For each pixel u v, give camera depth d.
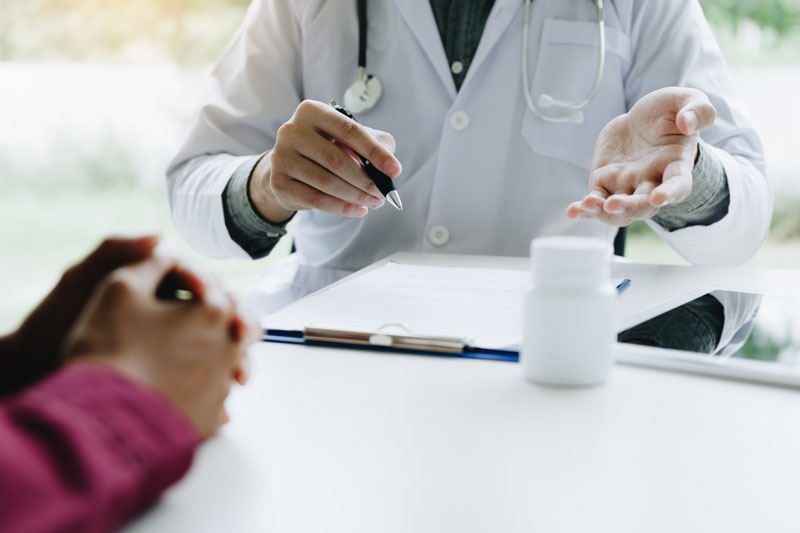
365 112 1.21
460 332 0.62
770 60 3.85
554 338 0.51
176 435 0.32
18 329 0.44
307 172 0.90
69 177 4.14
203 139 1.24
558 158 1.18
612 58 1.19
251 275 3.51
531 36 1.19
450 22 1.20
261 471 0.38
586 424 0.45
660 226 1.11
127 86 4.14
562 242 0.52
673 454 0.41
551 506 0.35
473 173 1.18
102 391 0.31
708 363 0.54
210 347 0.40
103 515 0.28
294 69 1.28
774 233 3.85
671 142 0.88
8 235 3.99
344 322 0.65
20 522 0.25
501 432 0.43
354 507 0.35
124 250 0.44
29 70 4.10
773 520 0.34
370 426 0.44
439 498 0.36
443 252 1.20
